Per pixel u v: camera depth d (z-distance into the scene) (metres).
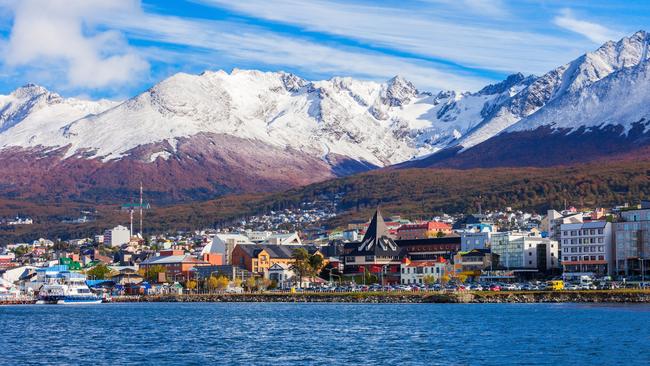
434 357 195.38
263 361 192.50
